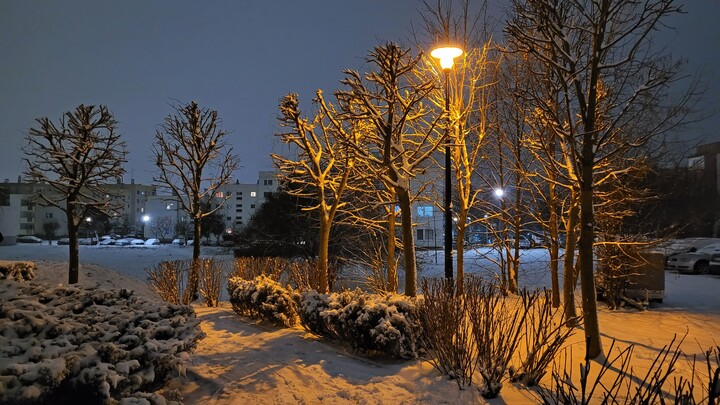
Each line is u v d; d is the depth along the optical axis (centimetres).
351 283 1798
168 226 8456
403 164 936
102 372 365
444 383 541
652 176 1391
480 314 585
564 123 951
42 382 338
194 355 669
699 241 2180
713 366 627
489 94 1269
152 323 495
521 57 1108
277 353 697
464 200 1243
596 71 666
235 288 1070
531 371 532
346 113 910
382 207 1609
